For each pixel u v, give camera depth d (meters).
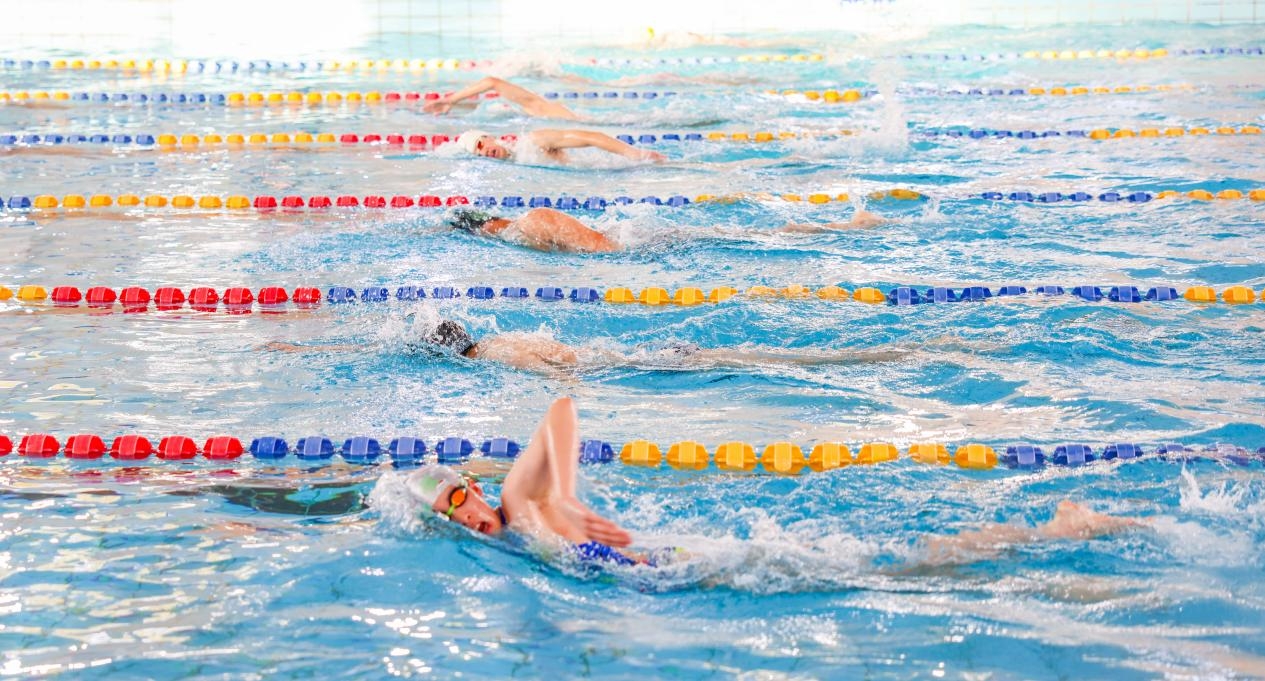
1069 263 6.35
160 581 3.23
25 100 11.45
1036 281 6.07
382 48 14.80
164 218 7.52
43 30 15.45
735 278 6.23
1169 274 6.11
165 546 3.46
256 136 9.98
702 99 11.68
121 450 4.18
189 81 12.69
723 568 3.29
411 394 4.74
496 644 2.91
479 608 3.11
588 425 4.41
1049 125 10.08
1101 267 6.26
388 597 3.16
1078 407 4.49
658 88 12.34
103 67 13.41
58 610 3.06
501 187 8.27
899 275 6.19
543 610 3.09
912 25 15.77
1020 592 3.13
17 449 4.18
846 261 6.47
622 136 10.02
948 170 8.55
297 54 14.37
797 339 5.36
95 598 3.13
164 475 4.01
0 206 7.70
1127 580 3.18
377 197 7.98
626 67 13.77
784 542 3.46
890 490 3.84
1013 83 12.23
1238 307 5.64
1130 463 4.00
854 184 8.20
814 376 4.90
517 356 5.09
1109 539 3.40
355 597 3.16
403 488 3.73
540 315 5.72
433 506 3.59
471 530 3.54
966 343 5.22
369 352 5.21
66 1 17.00
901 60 13.71
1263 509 3.61
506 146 9.20
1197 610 3.02
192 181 8.41
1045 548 3.37
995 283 6.05
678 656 2.85
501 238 6.95
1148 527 3.47
